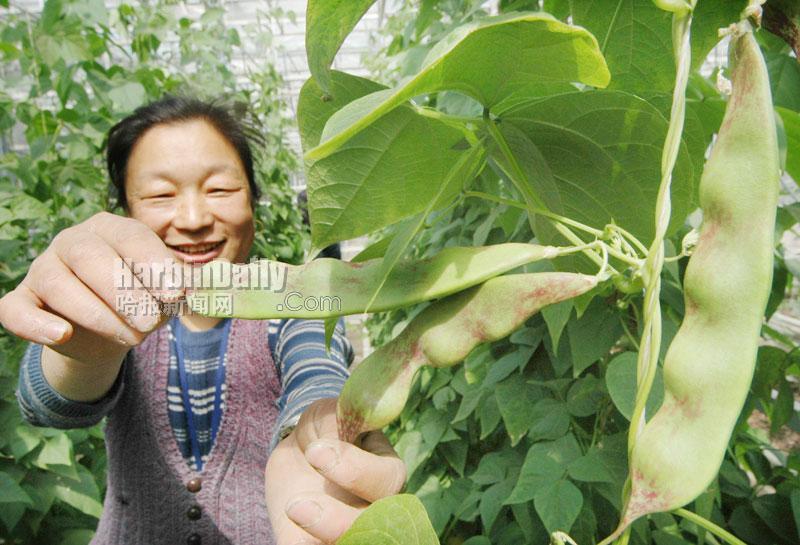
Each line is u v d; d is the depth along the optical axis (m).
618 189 0.41
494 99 0.34
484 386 1.15
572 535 0.97
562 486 0.87
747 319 0.25
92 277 0.33
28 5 3.18
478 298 0.33
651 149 0.39
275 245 3.08
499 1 0.65
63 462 1.41
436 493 1.47
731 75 0.26
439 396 1.50
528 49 0.29
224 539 0.79
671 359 0.26
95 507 1.49
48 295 0.34
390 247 0.32
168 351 0.80
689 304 0.27
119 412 0.80
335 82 0.36
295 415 0.48
